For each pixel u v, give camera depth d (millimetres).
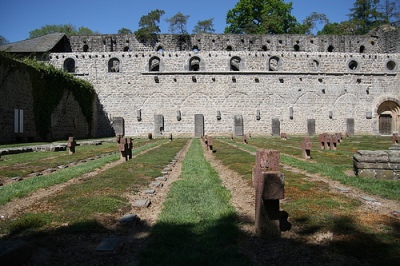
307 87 41406
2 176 10477
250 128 40656
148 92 40344
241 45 45688
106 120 40188
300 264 4121
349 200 7113
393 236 4883
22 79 26688
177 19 62406
